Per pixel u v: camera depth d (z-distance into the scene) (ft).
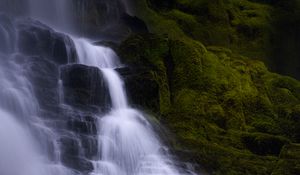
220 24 100.37
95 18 88.99
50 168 49.88
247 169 59.67
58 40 64.80
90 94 61.46
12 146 47.91
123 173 56.29
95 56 70.08
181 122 66.49
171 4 102.01
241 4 111.65
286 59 105.70
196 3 101.09
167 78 73.72
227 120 70.03
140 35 75.61
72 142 53.11
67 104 58.70
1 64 56.75
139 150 58.80
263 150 64.59
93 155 54.60
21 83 55.72
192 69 74.28
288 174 58.44
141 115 63.36
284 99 78.54
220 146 63.16
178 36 92.89
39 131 51.70
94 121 56.75
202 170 58.54
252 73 80.38
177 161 58.23
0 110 50.93
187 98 70.74
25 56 59.62
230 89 73.67
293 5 113.39
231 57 82.69
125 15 89.45
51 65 60.39
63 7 84.74
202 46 78.74
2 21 61.11
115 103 63.67
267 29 105.70
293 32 108.88
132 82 65.82
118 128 58.80
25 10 78.48
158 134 61.57
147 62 72.64
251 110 73.15
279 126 71.20
